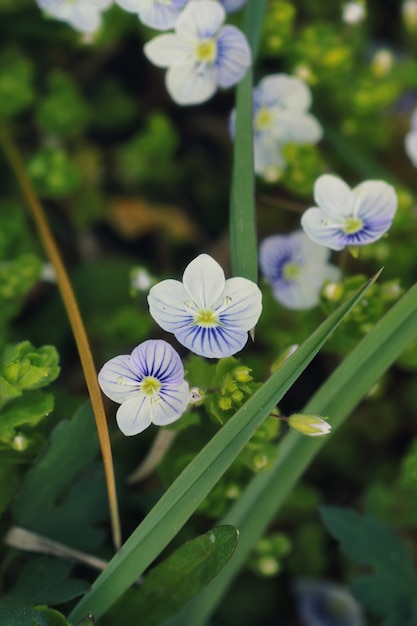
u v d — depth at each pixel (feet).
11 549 0.49
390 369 0.61
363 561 0.50
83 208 0.64
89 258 0.64
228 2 0.53
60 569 0.47
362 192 0.46
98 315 0.60
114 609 0.47
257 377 0.53
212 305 0.43
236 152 0.47
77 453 0.46
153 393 0.42
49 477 0.46
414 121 0.57
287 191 0.64
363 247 0.58
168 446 0.48
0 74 0.61
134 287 0.54
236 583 0.57
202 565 0.45
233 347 0.43
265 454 0.46
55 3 0.52
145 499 0.50
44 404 0.45
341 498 0.59
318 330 0.42
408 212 0.57
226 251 0.63
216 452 0.42
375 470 0.60
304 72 0.57
